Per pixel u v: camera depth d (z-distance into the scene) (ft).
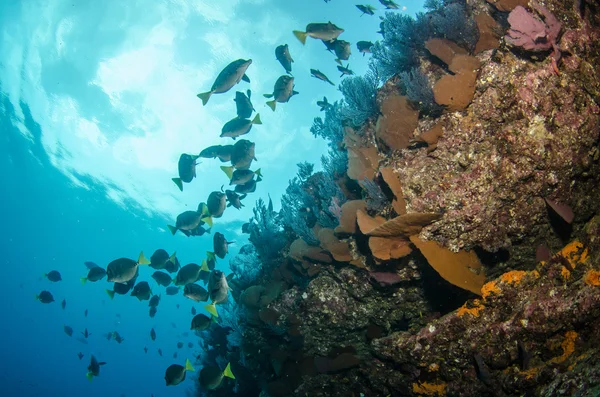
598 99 11.03
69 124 99.14
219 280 18.99
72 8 77.56
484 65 11.73
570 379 8.34
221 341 30.99
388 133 13.78
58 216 136.56
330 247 16.22
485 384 11.43
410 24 16.42
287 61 21.06
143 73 87.45
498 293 11.22
